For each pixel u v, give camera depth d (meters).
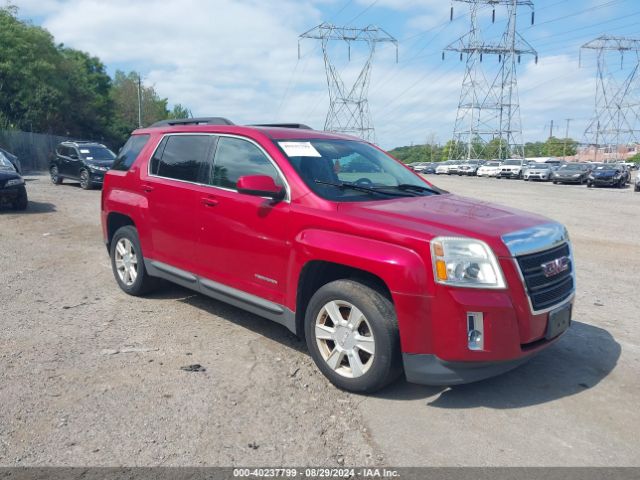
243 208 4.73
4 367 4.36
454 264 3.57
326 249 4.03
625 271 8.27
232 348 4.88
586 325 5.70
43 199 15.96
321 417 3.71
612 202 20.77
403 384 4.25
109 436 3.41
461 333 3.57
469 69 66.38
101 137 55.72
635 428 3.65
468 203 4.70
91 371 4.32
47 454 3.21
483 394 4.10
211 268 5.12
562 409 3.89
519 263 3.70
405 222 3.86
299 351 4.85
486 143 79.94
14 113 42.31
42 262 8.03
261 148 4.82
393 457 3.27
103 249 9.05
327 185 4.54
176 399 3.90
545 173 41.78
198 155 5.43
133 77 81.06
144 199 5.91
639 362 4.74
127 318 5.62
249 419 3.66
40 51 45.09
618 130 73.44
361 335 3.98
